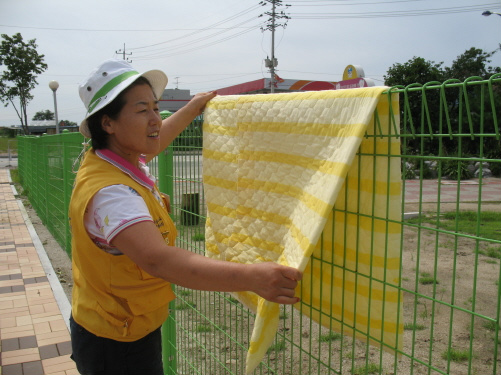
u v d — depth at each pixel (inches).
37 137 370.9
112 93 61.2
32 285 211.6
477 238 41.8
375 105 47.9
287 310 159.6
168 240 68.0
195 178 93.5
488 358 129.2
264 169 64.8
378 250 53.9
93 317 68.2
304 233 53.0
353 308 58.1
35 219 376.8
